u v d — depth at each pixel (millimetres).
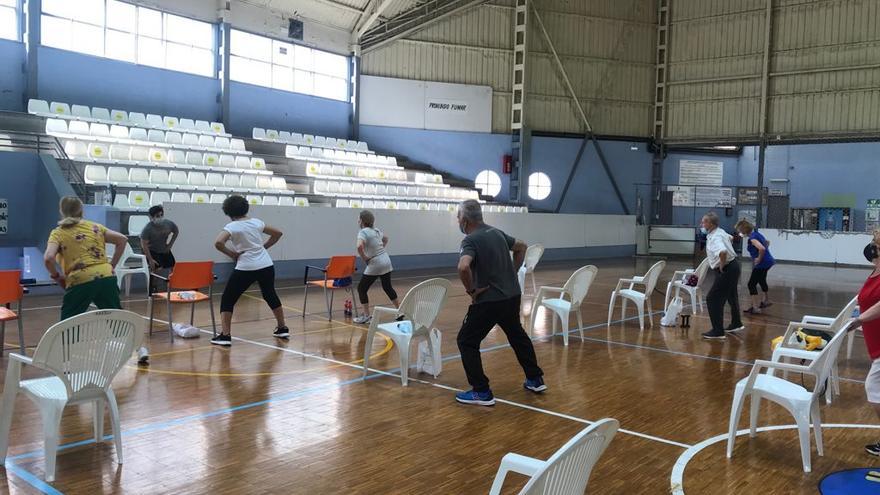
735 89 22516
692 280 9781
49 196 11305
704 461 4160
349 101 21219
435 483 3697
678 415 5094
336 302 10469
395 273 15539
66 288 5086
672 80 23641
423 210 17047
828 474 3977
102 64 15766
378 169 19812
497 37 22531
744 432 4734
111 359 3877
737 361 7031
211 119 17938
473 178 22703
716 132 22969
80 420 4578
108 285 5168
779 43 21656
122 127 15203
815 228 23969
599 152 23609
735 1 22250
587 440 2254
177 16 17156
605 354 7262
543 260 21094
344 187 18016
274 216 13398
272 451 4121
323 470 3844
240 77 18516
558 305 7867
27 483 3537
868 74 20359
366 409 5035
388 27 21453
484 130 22625
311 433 4469
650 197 24516
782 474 3965
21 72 14734
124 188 13289
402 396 5402
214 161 16109
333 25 20391
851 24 20516
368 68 21469
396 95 21734
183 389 5418
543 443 4383
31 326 7812
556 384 5930
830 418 5152
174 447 4141
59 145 12492
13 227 11391
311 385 5648
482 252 5160
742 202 24359
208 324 8383
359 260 15117
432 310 5828
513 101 22797
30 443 4121
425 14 21297
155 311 9180
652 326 9133
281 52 19406
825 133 21047
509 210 20828
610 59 23500
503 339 7934
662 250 23984
